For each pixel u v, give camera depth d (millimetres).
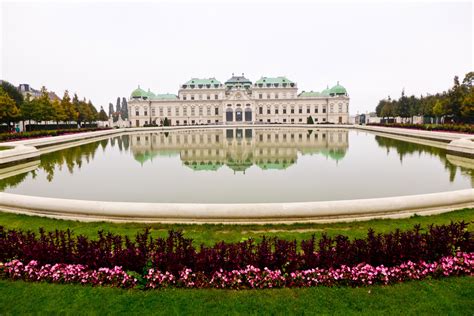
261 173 22922
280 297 7000
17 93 73125
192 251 7969
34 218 12234
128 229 11039
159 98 131875
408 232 8500
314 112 128125
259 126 103625
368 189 17922
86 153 36469
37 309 6723
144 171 24453
